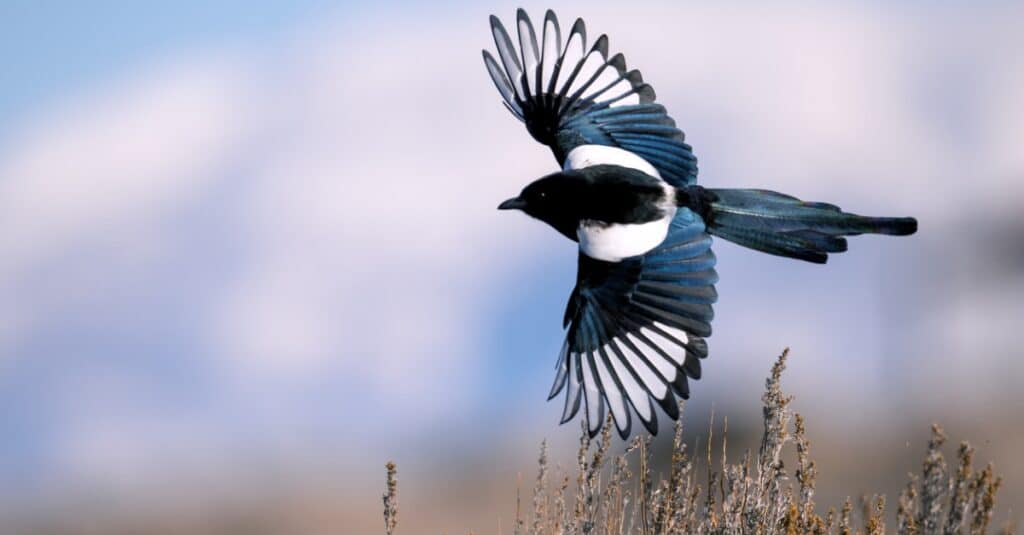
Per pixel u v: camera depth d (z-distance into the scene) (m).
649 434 12.05
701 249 11.66
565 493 12.88
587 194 11.89
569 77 12.82
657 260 11.67
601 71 12.77
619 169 12.03
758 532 11.23
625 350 11.52
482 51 13.09
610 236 11.80
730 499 11.42
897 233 12.21
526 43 12.93
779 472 11.36
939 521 10.32
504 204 12.13
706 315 11.40
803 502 11.31
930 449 10.22
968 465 10.13
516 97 12.98
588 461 11.93
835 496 21.95
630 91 12.66
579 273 11.93
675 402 11.23
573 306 11.87
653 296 11.58
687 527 11.69
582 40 12.81
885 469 24.77
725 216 12.18
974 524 10.10
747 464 11.52
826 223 12.16
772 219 12.23
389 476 11.63
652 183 11.96
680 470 11.66
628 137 12.54
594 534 11.96
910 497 10.70
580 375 11.67
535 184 12.03
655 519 11.55
